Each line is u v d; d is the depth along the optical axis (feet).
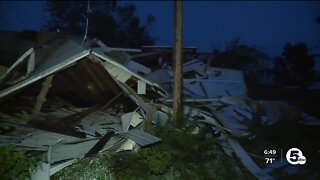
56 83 33.73
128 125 31.68
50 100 34.96
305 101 51.24
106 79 33.71
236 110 41.09
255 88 59.77
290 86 67.41
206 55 65.57
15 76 34.01
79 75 33.09
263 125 37.37
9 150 26.04
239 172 29.58
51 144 28.71
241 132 35.96
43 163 26.21
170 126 31.37
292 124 37.93
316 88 63.82
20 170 25.48
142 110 33.27
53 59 34.78
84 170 26.76
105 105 34.73
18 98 33.83
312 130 39.06
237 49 82.48
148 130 31.09
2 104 33.12
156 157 27.81
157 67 54.60
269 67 77.61
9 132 30.25
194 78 52.90
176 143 29.14
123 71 33.09
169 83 46.42
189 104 41.75
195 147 29.14
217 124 36.32
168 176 27.53
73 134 30.32
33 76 30.53
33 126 31.17
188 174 27.66
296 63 74.28
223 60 74.28
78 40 43.96
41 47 40.09
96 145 28.73
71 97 35.55
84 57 31.12
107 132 31.12
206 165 29.09
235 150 32.48
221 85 49.49
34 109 32.55
